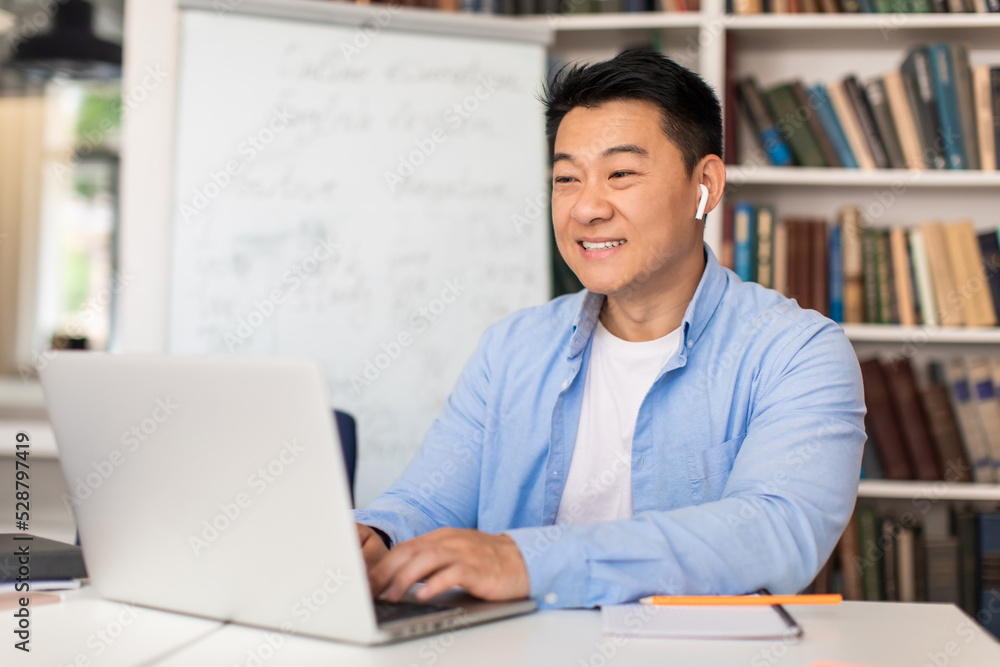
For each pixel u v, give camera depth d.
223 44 2.31
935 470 2.27
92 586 0.92
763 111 2.42
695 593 0.81
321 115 2.34
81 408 0.79
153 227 2.37
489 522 1.27
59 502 2.40
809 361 1.08
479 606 0.77
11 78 2.56
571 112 1.17
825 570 2.25
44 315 2.56
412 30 2.39
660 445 1.17
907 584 2.25
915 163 2.36
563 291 2.47
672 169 1.14
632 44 2.60
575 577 0.80
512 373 1.29
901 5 2.37
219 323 2.27
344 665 0.64
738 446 1.15
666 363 1.17
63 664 0.65
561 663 0.64
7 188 2.56
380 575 0.78
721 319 1.19
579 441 1.24
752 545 0.84
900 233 2.34
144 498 0.77
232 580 0.74
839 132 2.38
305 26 2.35
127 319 2.36
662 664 0.64
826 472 0.94
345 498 0.65
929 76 2.33
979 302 2.31
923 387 2.31
